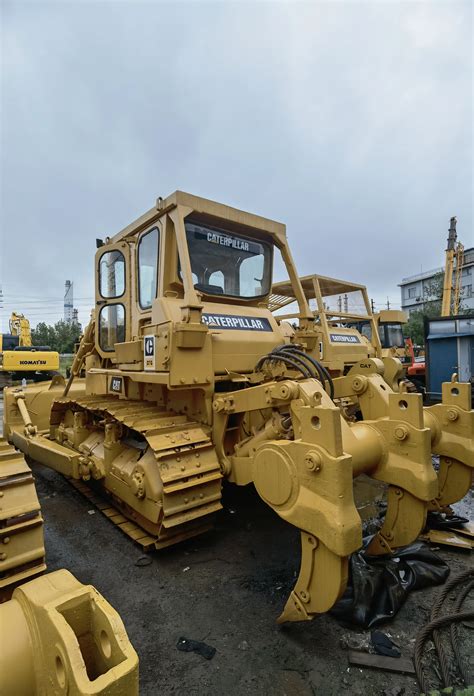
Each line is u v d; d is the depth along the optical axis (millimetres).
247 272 4410
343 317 9445
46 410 6594
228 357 3650
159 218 3848
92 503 4352
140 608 2641
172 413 3748
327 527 1973
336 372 8141
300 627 2436
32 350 21188
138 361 3674
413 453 2678
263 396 2908
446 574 2932
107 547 3453
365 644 2295
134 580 2951
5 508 1951
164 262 3723
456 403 3494
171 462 3012
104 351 4949
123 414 3676
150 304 3986
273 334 4195
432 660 2172
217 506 3188
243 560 3195
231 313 3936
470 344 9000
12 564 1881
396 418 2770
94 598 1194
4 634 1183
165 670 2135
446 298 20906
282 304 9664
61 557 3297
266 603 2668
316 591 2160
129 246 4418
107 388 5070
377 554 3004
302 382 2672
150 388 4320
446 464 3545
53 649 1088
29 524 1966
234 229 4234
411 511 2811
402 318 11992
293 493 2174
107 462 3904
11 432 6113
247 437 3469
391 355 10500
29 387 6883
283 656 2219
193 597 2744
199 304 3230
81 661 1000
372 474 2842
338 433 2035
